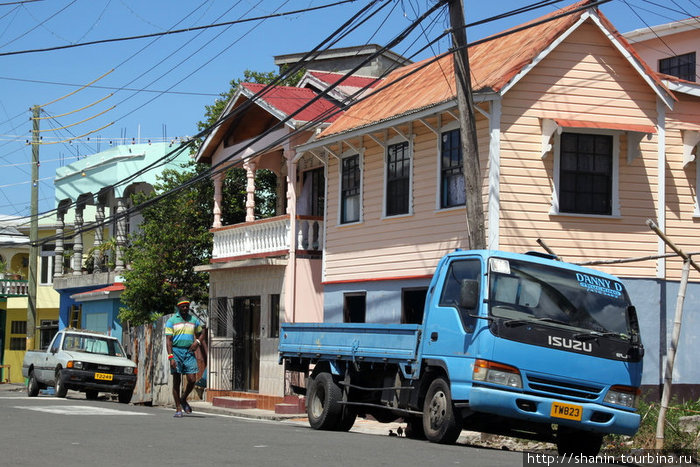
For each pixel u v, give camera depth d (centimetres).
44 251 4578
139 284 2970
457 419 1231
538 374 1189
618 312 1272
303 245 2491
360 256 2303
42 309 4569
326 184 2462
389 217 2203
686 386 1947
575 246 1923
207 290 3056
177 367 1672
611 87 1975
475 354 1194
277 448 1082
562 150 1944
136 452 1009
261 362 2534
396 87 2475
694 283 1991
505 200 1894
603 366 1220
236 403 2420
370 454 1047
